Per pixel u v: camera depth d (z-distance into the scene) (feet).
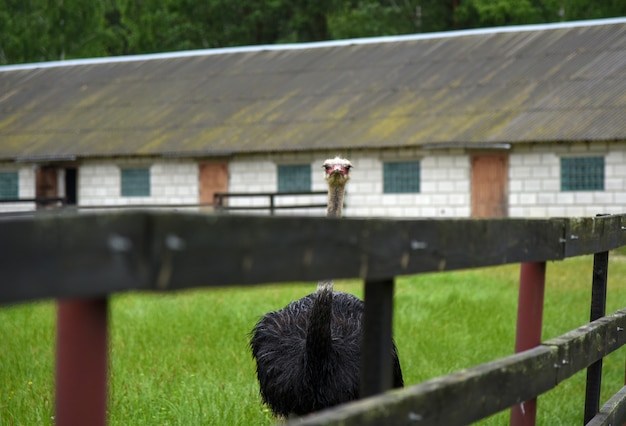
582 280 52.29
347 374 17.44
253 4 156.76
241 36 158.92
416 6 153.89
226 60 114.32
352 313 19.79
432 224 9.53
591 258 65.41
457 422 9.80
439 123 89.10
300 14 155.94
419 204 88.84
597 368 17.22
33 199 72.95
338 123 93.71
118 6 167.12
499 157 85.97
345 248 8.19
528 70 94.63
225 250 6.77
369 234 8.53
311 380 17.33
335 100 98.48
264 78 107.45
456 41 104.53
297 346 18.40
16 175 105.81
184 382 24.53
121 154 98.07
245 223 7.00
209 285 6.63
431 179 88.43
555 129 83.15
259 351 19.35
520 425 13.79
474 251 10.39
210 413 21.72
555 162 83.92
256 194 75.31
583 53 95.30
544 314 39.22
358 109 95.50
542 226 12.71
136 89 112.06
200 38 160.25
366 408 8.09
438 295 43.73
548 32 101.19
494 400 10.77
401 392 8.86
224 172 96.68
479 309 40.11
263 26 160.66
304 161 93.04
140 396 23.20
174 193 98.58
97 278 5.91
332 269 8.04
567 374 13.73
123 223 5.97
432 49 104.12
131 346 30.32
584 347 14.78
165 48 160.25
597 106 85.30
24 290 5.71
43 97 115.14
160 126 102.01
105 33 164.76
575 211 83.20
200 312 37.96
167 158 98.84
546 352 12.64
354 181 91.40
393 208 89.92
